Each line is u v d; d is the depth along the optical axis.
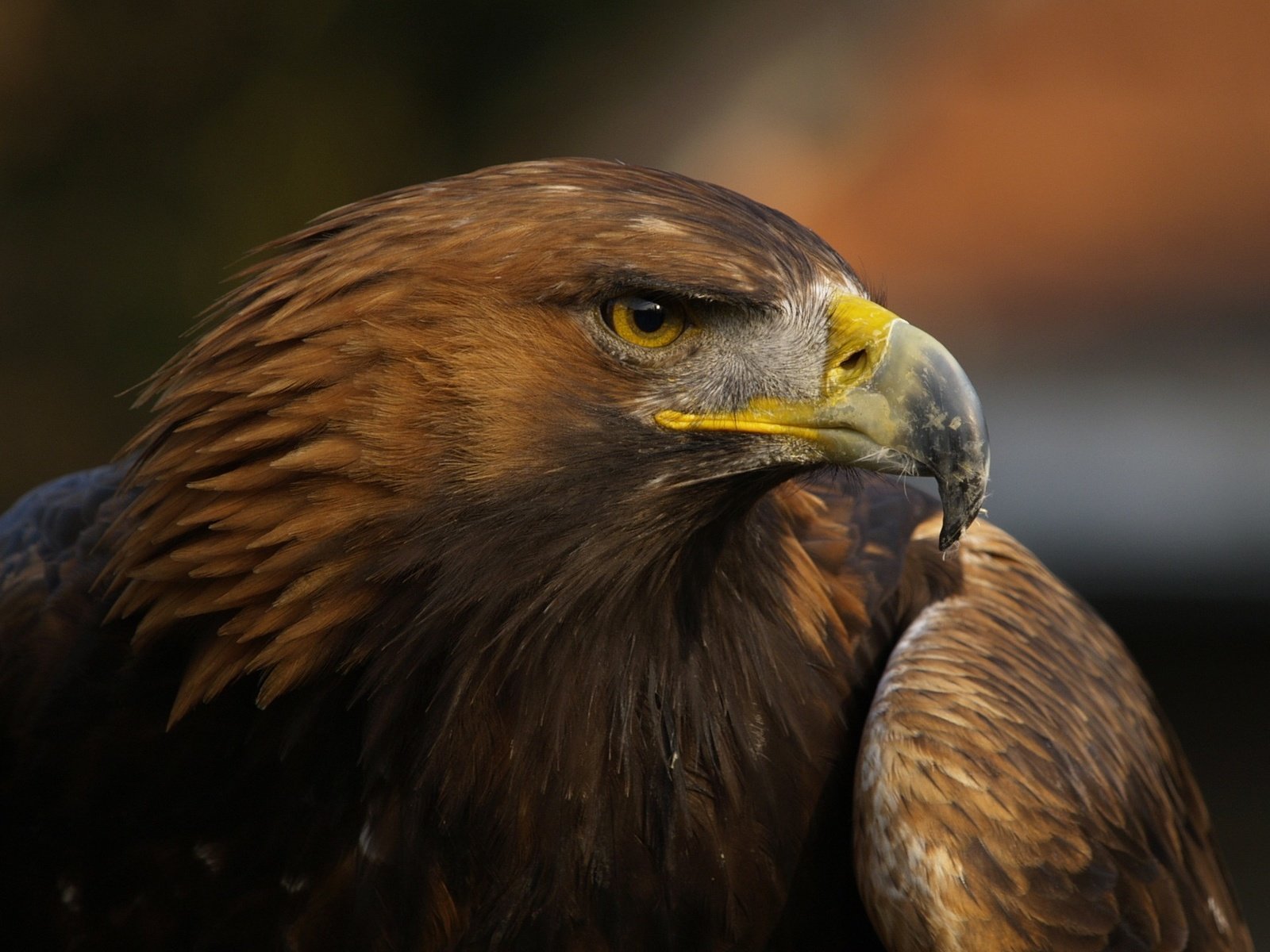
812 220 16.72
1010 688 6.08
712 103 19.14
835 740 6.09
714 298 5.45
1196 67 17.00
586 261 5.38
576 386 5.46
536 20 23.48
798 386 5.56
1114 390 14.44
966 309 15.33
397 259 5.39
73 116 22.95
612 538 5.58
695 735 5.82
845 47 18.34
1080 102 16.98
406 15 23.69
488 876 5.67
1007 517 14.14
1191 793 7.40
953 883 5.53
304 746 5.61
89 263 22.89
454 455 5.38
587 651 5.67
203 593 5.50
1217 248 15.33
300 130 23.31
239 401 5.39
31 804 5.89
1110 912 5.91
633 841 5.77
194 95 23.30
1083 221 15.87
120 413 22.44
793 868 5.99
